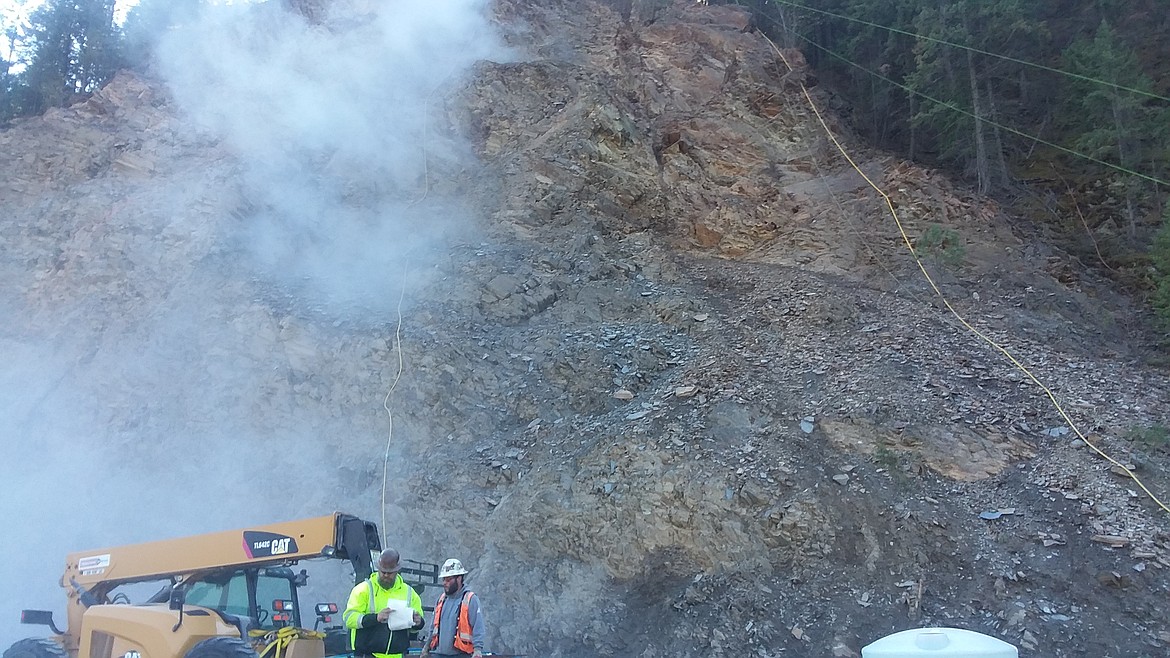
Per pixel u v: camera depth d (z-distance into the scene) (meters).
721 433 11.88
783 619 9.58
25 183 20.73
